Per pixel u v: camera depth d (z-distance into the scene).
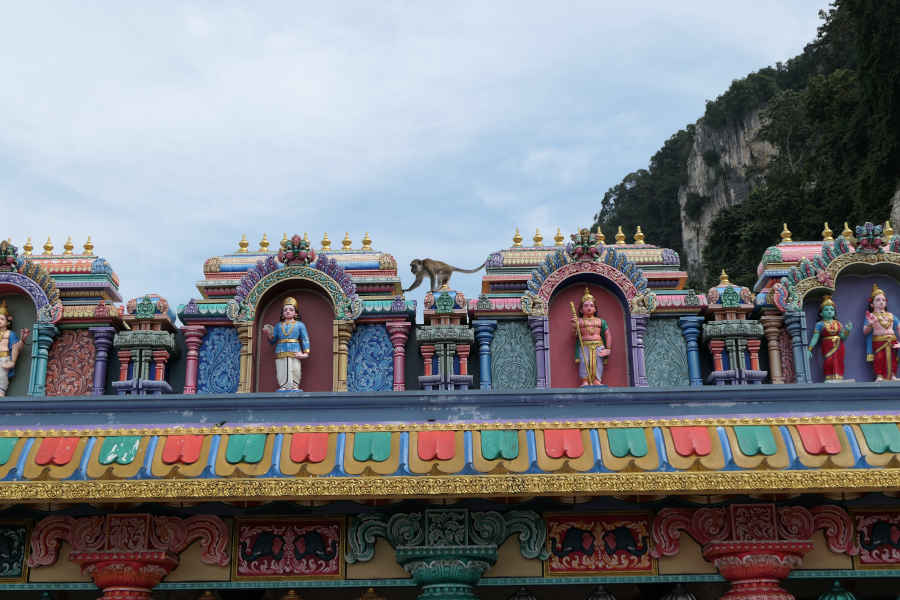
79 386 15.12
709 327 15.00
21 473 10.52
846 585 13.27
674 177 89.94
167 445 10.75
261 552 11.70
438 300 15.26
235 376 15.27
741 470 10.41
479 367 15.23
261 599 13.22
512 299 15.40
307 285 15.52
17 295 15.48
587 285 15.61
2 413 11.19
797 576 11.58
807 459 10.47
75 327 15.34
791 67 83.69
